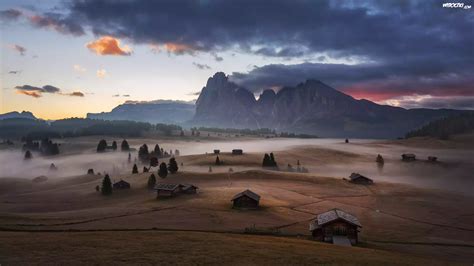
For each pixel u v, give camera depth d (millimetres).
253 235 63156
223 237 55031
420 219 97875
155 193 141000
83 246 44344
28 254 40031
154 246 45312
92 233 54844
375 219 96812
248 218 88188
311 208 107000
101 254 40656
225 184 153875
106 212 95562
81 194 153750
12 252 40688
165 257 40062
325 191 139750
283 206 107062
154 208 100875
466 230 87562
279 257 42312
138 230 64562
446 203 120812
